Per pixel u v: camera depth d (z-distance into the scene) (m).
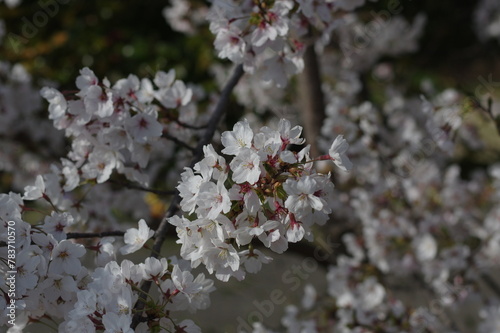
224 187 1.62
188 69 6.49
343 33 4.70
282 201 1.65
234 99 4.98
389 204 4.00
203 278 1.85
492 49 8.28
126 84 2.29
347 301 3.58
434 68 8.77
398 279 4.18
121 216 3.76
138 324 1.81
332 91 4.59
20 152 4.36
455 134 3.13
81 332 1.74
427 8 8.56
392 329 3.35
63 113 2.21
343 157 1.73
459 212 4.16
